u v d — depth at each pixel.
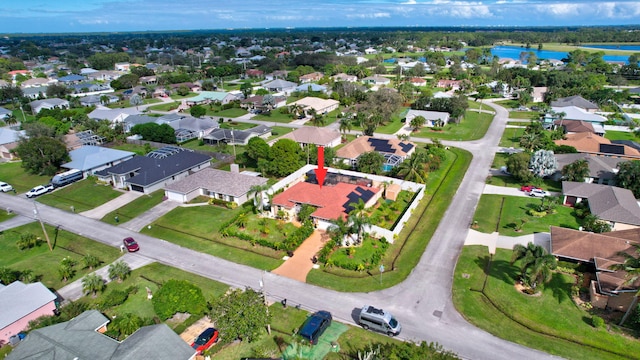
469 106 149.62
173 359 34.50
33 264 54.12
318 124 122.44
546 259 43.66
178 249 57.06
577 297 44.31
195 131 112.88
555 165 74.94
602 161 78.06
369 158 79.56
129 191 76.31
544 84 183.25
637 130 109.94
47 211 69.75
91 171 84.12
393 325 39.75
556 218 63.09
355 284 48.00
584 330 39.72
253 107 146.38
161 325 37.41
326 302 45.03
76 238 60.78
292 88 178.75
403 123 125.38
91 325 39.03
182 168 81.69
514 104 152.50
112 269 49.00
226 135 106.75
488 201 70.06
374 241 56.75
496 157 93.31
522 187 74.00
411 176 74.75
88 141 105.69
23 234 61.50
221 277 50.09
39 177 84.69
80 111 139.50
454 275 49.16
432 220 63.41
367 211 60.72
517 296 44.78
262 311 39.03
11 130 105.62
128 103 163.38
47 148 83.19
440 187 76.25
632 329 39.50
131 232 62.12
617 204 59.66
